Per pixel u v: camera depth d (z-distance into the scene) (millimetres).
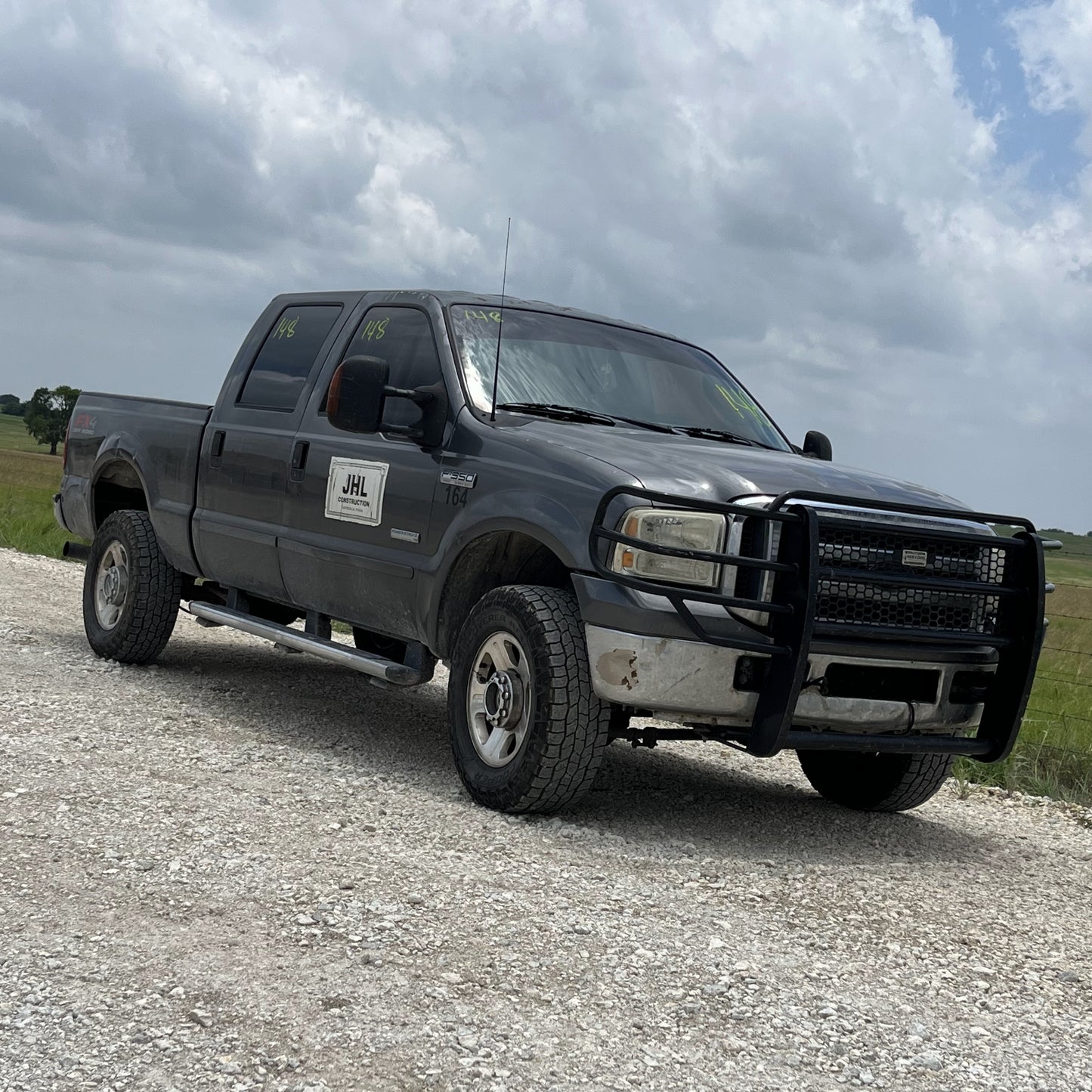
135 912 3602
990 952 4055
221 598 7871
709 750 7559
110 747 5516
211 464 7152
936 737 5137
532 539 5340
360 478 6039
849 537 4902
